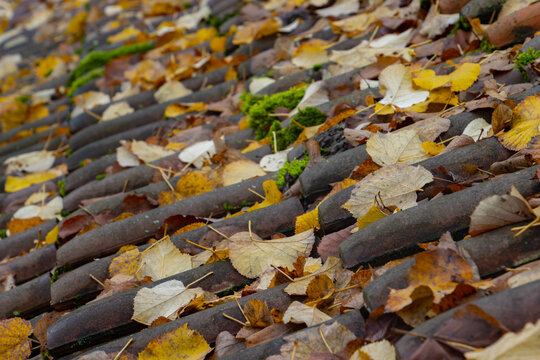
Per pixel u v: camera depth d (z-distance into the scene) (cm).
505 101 112
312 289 103
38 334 113
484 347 88
